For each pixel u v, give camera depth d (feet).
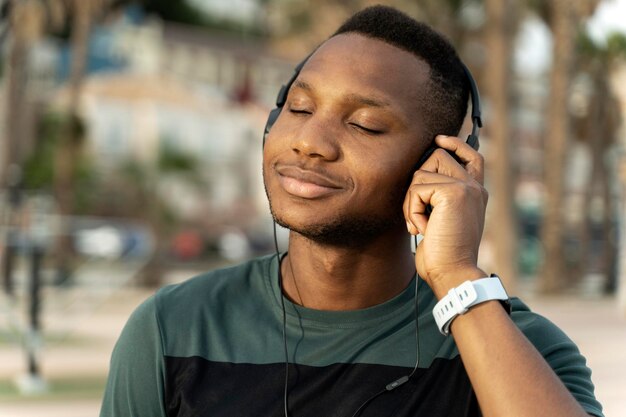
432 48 4.94
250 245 108.88
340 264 4.81
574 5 63.87
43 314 32.37
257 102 143.54
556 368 4.69
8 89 72.49
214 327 4.93
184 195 71.61
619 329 39.70
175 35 141.59
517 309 5.03
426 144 4.83
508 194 46.19
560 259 67.36
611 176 90.33
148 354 4.90
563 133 66.69
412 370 4.69
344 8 50.65
